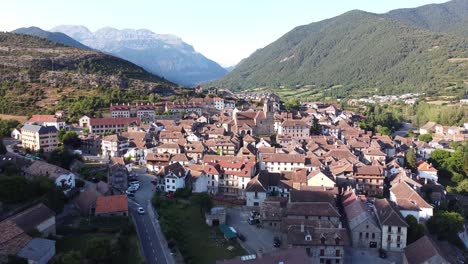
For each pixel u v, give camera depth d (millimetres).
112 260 99125
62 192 134875
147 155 193625
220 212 135875
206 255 114562
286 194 158750
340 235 111250
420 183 173750
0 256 90312
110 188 149125
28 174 148875
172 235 119312
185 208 147500
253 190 151375
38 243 96375
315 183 158125
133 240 115438
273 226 133250
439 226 136375
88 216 128000
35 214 108188
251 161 176000
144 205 148625
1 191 117500
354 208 132500
